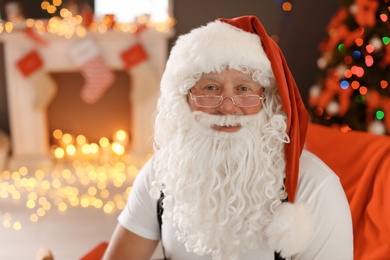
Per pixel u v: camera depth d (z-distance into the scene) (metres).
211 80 1.24
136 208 1.42
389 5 2.92
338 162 1.72
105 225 3.25
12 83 4.14
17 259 2.81
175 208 1.30
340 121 3.16
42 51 4.10
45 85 4.14
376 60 2.97
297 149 1.24
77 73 4.43
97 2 4.41
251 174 1.23
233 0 4.25
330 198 1.24
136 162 4.37
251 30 1.28
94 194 3.77
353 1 3.03
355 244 1.60
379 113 2.95
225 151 1.23
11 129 4.39
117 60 4.18
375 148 1.66
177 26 4.29
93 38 4.10
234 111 1.23
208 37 1.24
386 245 1.52
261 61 1.22
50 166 4.32
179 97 1.30
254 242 1.23
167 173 1.32
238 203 1.22
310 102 3.37
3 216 3.37
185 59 1.26
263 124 1.25
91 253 1.59
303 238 1.19
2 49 4.21
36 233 3.13
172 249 1.35
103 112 4.52
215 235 1.24
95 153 4.51
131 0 4.42
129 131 4.57
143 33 4.12
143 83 4.18
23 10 4.22
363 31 2.95
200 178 1.24
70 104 4.48
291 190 1.23
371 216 1.58
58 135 4.51
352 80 3.07
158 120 1.36
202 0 4.25
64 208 3.51
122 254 1.43
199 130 1.26
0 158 4.18
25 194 3.76
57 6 4.34
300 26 4.21
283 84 1.21
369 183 1.63
